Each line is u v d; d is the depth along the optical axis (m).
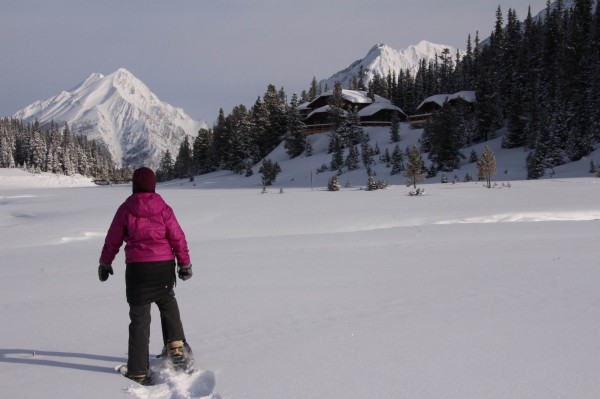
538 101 79.06
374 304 5.77
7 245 17.59
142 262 3.89
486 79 84.69
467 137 82.50
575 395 3.17
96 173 189.25
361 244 12.02
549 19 91.56
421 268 8.13
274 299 6.22
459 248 10.25
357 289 6.68
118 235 3.96
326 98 117.12
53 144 151.88
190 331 4.89
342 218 21.69
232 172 105.12
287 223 21.19
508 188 35.69
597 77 69.88
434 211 22.25
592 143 64.31
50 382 3.66
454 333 4.50
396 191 40.66
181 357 3.82
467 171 63.12
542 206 21.67
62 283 8.43
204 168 127.44
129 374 3.74
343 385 3.43
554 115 67.50
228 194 49.16
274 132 114.25
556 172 55.94
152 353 4.47
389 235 13.84
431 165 67.44
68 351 4.47
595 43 81.31
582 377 3.44
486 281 6.82
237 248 12.24
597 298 5.67
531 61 90.38
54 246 16.55
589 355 3.86
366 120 107.75
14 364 4.11
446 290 6.36
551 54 89.62
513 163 64.62
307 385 3.44
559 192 29.27
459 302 5.70
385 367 3.72
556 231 13.14
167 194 53.59
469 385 3.37
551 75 86.06
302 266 8.86
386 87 152.38
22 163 155.50
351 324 4.92
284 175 80.88
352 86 182.62
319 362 3.87
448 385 3.38
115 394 3.44
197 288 7.15
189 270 4.16
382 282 7.10
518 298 5.79
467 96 94.88
